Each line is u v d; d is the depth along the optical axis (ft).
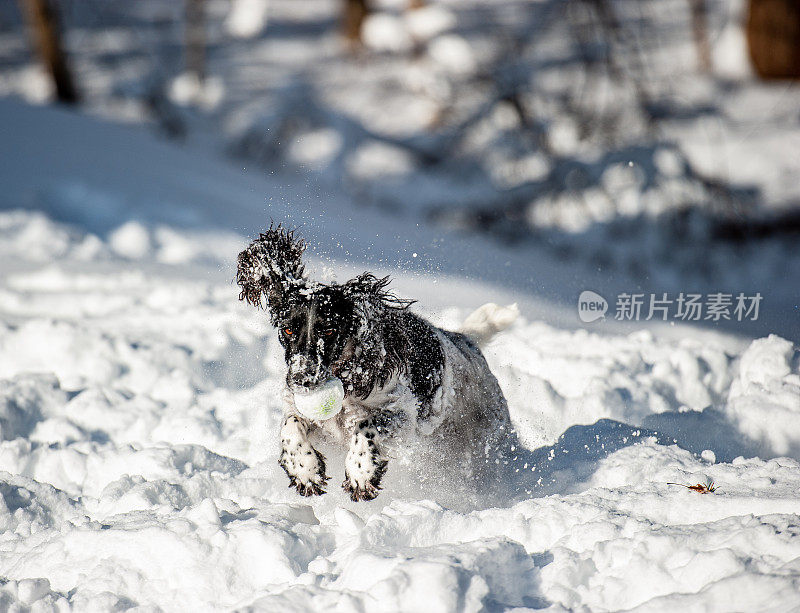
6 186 60.85
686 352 36.60
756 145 102.68
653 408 33.58
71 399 32.12
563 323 46.44
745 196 90.12
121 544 18.93
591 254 74.69
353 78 134.31
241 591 17.97
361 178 95.71
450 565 15.99
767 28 118.93
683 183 81.25
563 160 85.87
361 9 146.00
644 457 25.27
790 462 22.88
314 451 22.30
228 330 40.04
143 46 153.07
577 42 97.50
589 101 94.02
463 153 96.94
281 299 21.15
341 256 47.29
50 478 26.40
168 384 33.94
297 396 20.45
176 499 23.65
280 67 143.64
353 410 22.41
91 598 17.40
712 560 16.26
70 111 93.86
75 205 59.82
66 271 47.06
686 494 20.30
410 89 117.50
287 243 21.94
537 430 31.68
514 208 83.56
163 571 18.35
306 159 100.07
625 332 45.91
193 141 106.73
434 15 119.24
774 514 17.98
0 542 21.79
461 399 25.25
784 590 14.78
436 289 45.34
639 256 75.41
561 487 24.88
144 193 65.87
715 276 73.05
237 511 21.58
